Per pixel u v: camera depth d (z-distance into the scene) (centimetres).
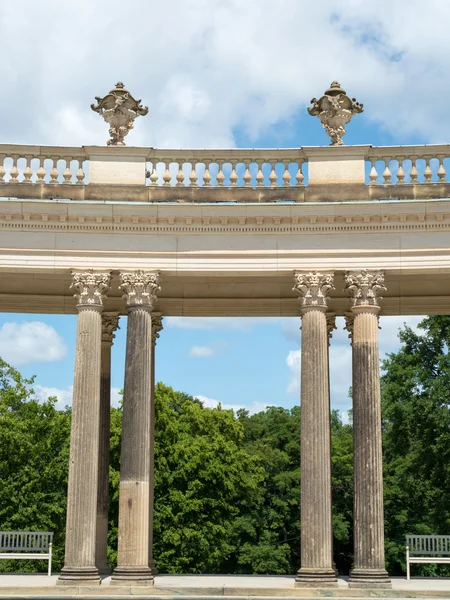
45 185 6044
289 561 17125
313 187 6019
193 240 5981
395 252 5888
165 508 12862
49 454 12538
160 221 5962
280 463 17788
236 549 16475
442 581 6341
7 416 12506
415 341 12156
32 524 12031
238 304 6975
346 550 16300
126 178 6097
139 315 5875
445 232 5875
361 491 5675
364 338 5819
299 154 6131
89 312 5875
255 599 5288
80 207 5919
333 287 5944
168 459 13175
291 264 5925
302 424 5762
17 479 12206
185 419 14900
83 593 5438
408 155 6069
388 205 5862
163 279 6166
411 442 12725
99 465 6794
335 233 5934
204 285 6644
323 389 5784
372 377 5781
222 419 15088
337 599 5266
